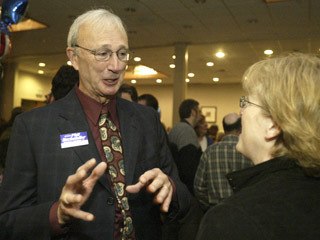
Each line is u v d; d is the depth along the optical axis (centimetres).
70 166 103
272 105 72
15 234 95
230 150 220
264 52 776
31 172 104
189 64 936
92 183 81
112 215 102
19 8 153
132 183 108
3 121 312
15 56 877
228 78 1129
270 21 568
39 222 93
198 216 182
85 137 107
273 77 74
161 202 97
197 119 322
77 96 116
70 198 78
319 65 74
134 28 626
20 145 105
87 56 105
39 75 1188
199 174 232
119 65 107
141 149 116
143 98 292
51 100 180
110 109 116
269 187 68
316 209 65
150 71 1122
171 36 679
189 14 546
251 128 77
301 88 70
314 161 68
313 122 68
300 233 62
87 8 519
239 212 64
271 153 75
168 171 126
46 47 777
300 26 590
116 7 516
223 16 551
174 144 278
